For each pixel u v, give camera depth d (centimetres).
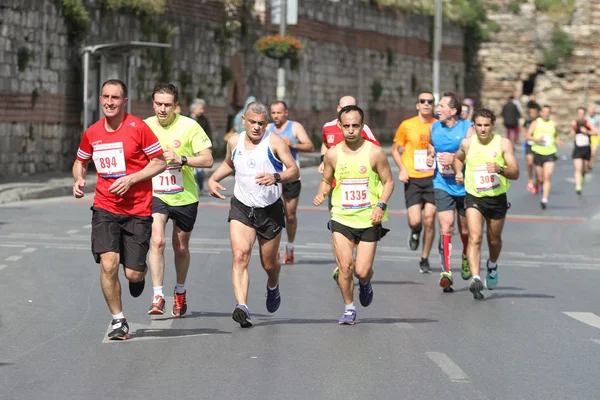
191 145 2372
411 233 3294
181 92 7906
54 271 2950
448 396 1697
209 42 8306
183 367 1859
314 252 3575
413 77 12762
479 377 1841
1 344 2033
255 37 9162
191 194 2361
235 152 2242
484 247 3919
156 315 2364
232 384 1742
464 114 5184
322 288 2823
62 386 1711
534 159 6097
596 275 3300
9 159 5769
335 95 10981
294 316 2403
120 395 1658
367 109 11712
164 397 1652
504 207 2803
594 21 14525
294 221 3281
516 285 3039
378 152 2272
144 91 7325
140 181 2058
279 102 3262
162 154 2080
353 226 2292
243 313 2191
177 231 2358
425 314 2489
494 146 2767
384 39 12006
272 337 2145
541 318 2481
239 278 2227
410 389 1736
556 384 1805
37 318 2298
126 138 2055
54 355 1941
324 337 2159
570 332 2309
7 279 2803
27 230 3822
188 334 2156
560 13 14512
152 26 7375
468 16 14062
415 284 2984
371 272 2316
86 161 2103
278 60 9100
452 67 13912
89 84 6425
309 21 10331
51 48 6172
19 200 5006
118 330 2067
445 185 2919
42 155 6144
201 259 3272
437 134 2923
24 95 5894
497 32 14550
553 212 5312
